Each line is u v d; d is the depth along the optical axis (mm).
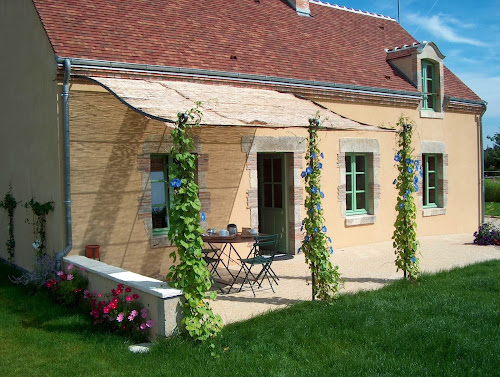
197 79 11625
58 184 10055
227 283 10453
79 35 10672
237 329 7332
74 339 7258
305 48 15328
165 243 11234
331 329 7277
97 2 12109
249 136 12641
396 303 8453
